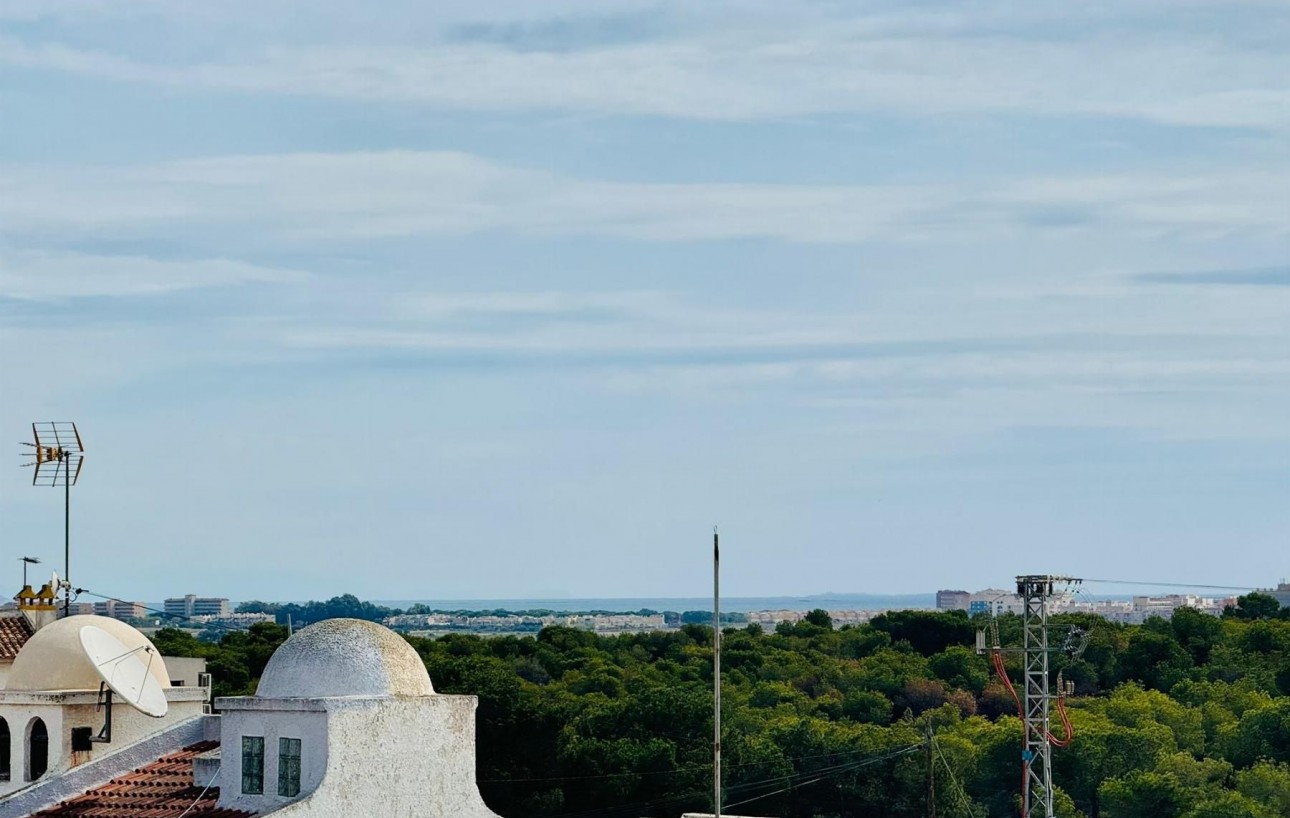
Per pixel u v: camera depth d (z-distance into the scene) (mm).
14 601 80438
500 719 117938
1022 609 104125
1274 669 178750
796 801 129000
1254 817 125125
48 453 78562
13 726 58812
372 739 50219
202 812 51156
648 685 165750
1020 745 139625
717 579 58281
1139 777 133250
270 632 149375
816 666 188500
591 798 119062
